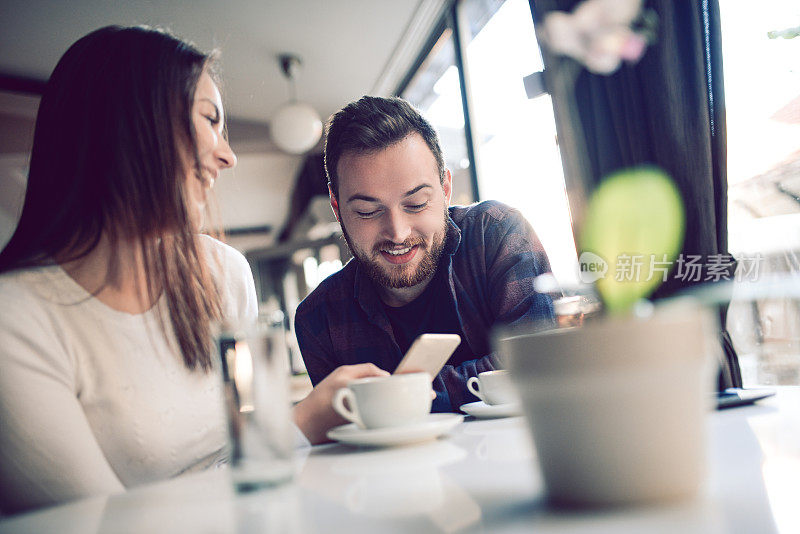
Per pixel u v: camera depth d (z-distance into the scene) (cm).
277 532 34
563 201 269
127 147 95
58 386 82
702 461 31
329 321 167
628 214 190
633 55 182
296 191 746
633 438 30
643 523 28
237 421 48
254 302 135
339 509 38
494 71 336
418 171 144
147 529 38
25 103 436
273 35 396
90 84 96
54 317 89
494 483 41
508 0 313
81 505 50
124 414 94
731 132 195
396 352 159
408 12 379
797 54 177
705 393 32
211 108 109
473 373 123
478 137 354
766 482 33
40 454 75
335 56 431
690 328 30
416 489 42
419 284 157
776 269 184
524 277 152
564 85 213
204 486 54
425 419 77
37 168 99
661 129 179
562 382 30
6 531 41
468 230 165
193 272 104
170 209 99
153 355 98
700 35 171
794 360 182
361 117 146
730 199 196
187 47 105
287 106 406
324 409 84
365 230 150
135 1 344
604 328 30
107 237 97
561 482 32
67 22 359
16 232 98
